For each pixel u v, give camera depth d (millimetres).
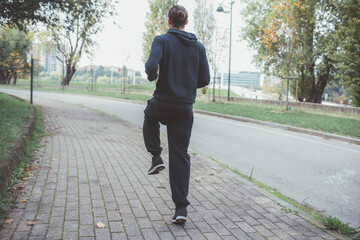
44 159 4926
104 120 11422
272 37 17844
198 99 27688
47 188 3590
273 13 17781
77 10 13461
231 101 26031
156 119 2832
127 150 6109
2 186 3113
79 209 3037
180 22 2748
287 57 17672
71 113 13172
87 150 5883
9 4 10805
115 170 4570
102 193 3543
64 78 44344
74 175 4191
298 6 16375
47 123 9305
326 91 65312
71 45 38875
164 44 2619
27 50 46188
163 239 2529
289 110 17188
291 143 8703
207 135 9633
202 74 2881
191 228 2758
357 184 5066
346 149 8031
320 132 10344
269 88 43844
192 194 3711
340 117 14680
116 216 2924
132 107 19141
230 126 11969
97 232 2578
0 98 12000
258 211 3230
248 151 7473
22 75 53625
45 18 12477
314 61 23750
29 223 2637
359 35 16656
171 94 2658
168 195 3582
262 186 4453
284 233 2729
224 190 3912
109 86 50406
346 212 3881
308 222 2992
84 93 33750
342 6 18234
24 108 10445
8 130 5352
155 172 2912
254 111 16812
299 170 5852
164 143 7090
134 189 3744
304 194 4520
